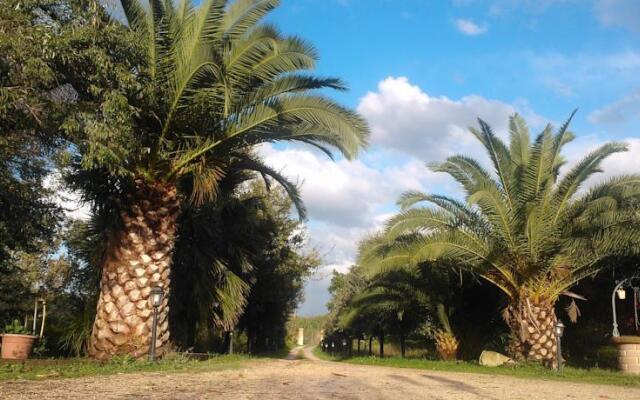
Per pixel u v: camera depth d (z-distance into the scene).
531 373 15.84
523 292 18.56
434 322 25.11
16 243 17.25
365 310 24.86
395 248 18.86
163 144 13.18
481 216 18.27
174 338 18.38
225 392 7.73
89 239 18.09
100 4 11.04
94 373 9.97
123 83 10.84
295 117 13.50
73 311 18.45
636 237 16.30
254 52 13.05
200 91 12.66
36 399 6.34
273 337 51.06
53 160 14.05
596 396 9.44
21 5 9.93
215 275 17.12
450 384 10.93
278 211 29.47
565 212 17.56
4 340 13.49
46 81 10.11
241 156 15.54
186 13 12.81
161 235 13.21
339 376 12.05
